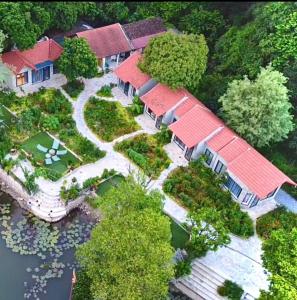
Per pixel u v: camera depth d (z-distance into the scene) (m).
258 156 51.00
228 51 66.81
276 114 53.00
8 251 44.22
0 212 47.34
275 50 58.28
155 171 52.31
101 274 36.28
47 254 44.62
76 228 47.50
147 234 36.44
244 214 49.19
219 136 53.22
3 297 40.72
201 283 43.75
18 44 57.47
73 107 59.06
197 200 50.00
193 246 42.34
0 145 50.59
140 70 59.75
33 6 62.41
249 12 73.50
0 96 57.69
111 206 38.88
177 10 75.81
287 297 34.72
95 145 54.41
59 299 41.50
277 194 54.03
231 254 45.91
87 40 63.97
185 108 56.34
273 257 38.16
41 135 54.41
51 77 62.81
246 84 53.72
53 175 49.53
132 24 69.75
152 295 35.72
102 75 65.44
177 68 55.19
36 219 47.41
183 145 55.34
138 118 59.28
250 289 43.16
